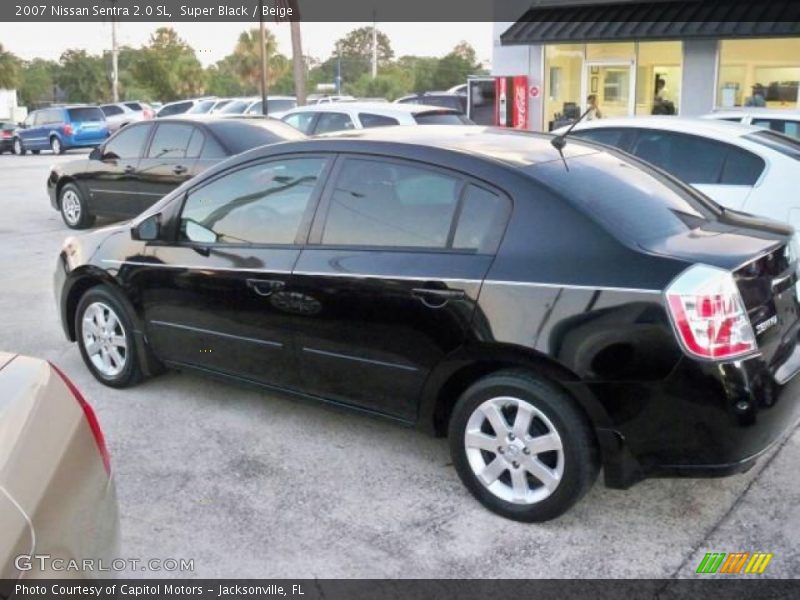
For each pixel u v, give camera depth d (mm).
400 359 3857
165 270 4727
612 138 7156
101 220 12367
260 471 4168
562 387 3445
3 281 8477
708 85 15094
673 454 3295
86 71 66312
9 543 2031
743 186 6453
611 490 3910
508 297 3498
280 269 4199
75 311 5453
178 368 4879
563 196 3561
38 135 30766
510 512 3645
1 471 2162
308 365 4219
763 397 3248
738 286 3250
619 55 16203
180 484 4043
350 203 4098
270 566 3375
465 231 3729
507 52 17172
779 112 8828
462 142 4090
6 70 60375
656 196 3898
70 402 2658
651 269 3277
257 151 4508
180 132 10219
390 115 11578
